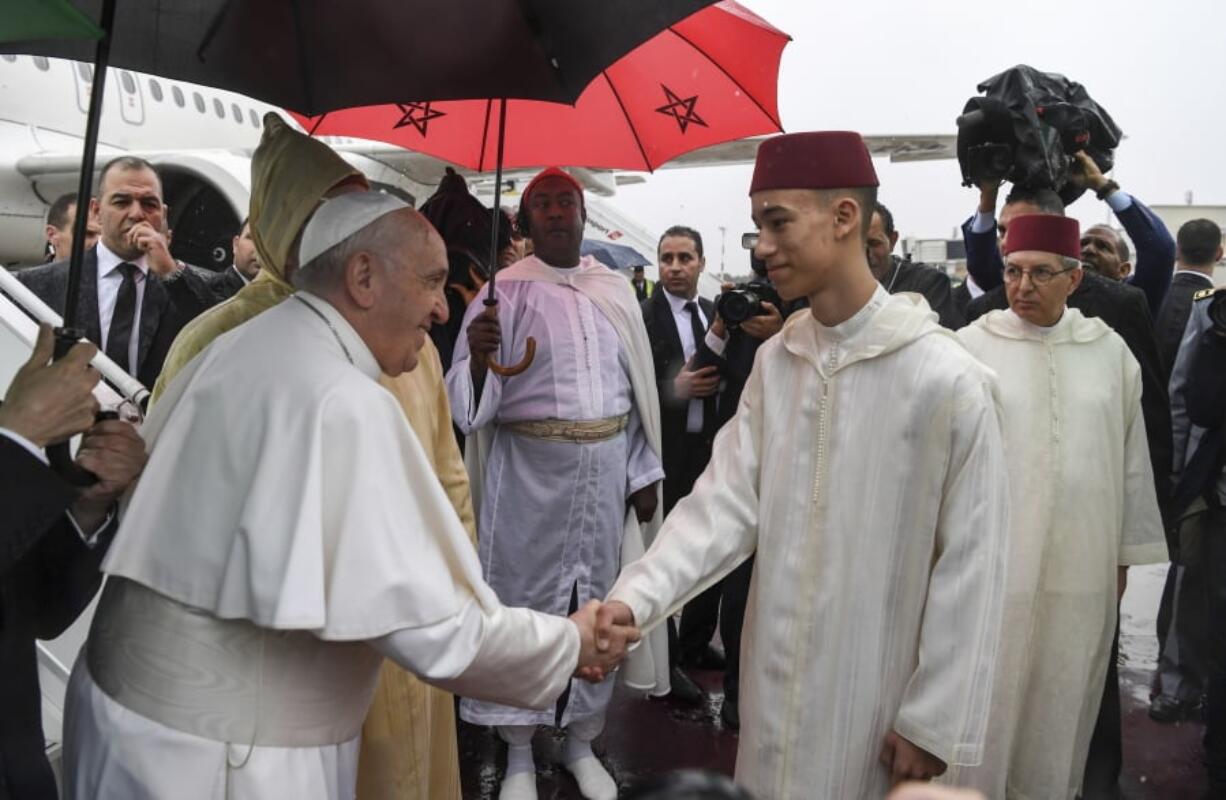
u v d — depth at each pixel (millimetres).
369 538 1354
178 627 1376
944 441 1776
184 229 9336
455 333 3506
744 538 2008
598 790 3119
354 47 1737
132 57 1708
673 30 2199
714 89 2324
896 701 1832
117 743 1380
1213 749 3211
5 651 1469
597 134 2643
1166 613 4188
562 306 3160
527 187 3328
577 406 3107
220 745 1361
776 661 1891
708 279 9109
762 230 1845
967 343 2924
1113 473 2797
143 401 2287
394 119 2639
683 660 4320
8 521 1326
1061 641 2756
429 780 2164
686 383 3771
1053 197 3135
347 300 1506
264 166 1778
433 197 3637
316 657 1419
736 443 2062
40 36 1108
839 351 1874
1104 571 2775
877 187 1850
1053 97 3279
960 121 3227
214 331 1975
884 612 1812
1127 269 4598
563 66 1712
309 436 1357
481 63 1711
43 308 2406
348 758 1539
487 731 3689
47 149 9734
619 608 1880
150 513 1410
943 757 1717
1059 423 2764
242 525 1325
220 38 1727
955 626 1742
